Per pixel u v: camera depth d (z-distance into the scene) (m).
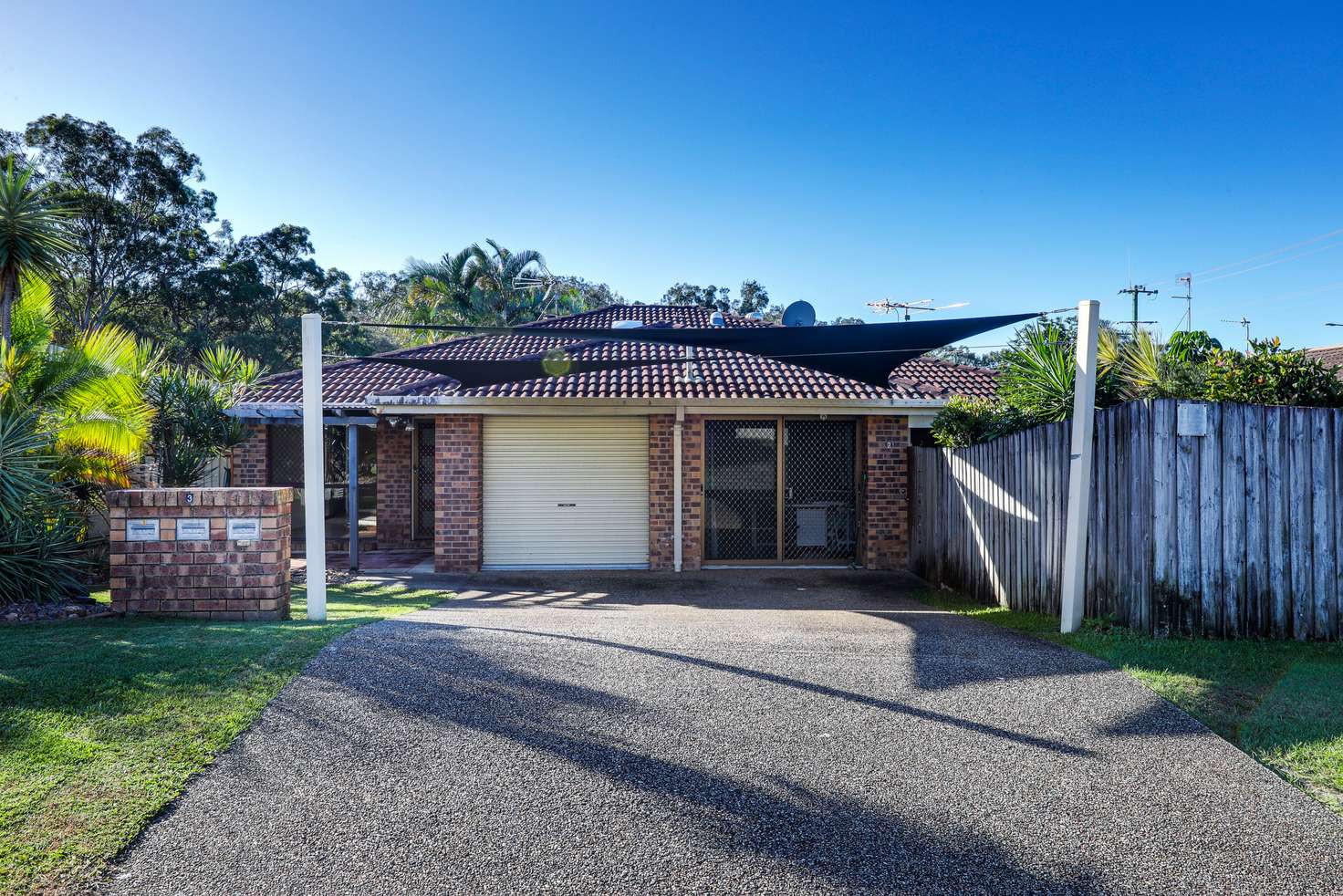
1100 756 4.35
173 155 35.50
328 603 9.79
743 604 10.24
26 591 8.21
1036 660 6.11
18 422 8.48
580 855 3.41
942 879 3.26
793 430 14.02
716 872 3.29
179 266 35.53
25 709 4.63
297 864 3.31
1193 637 6.73
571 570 13.78
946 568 11.63
